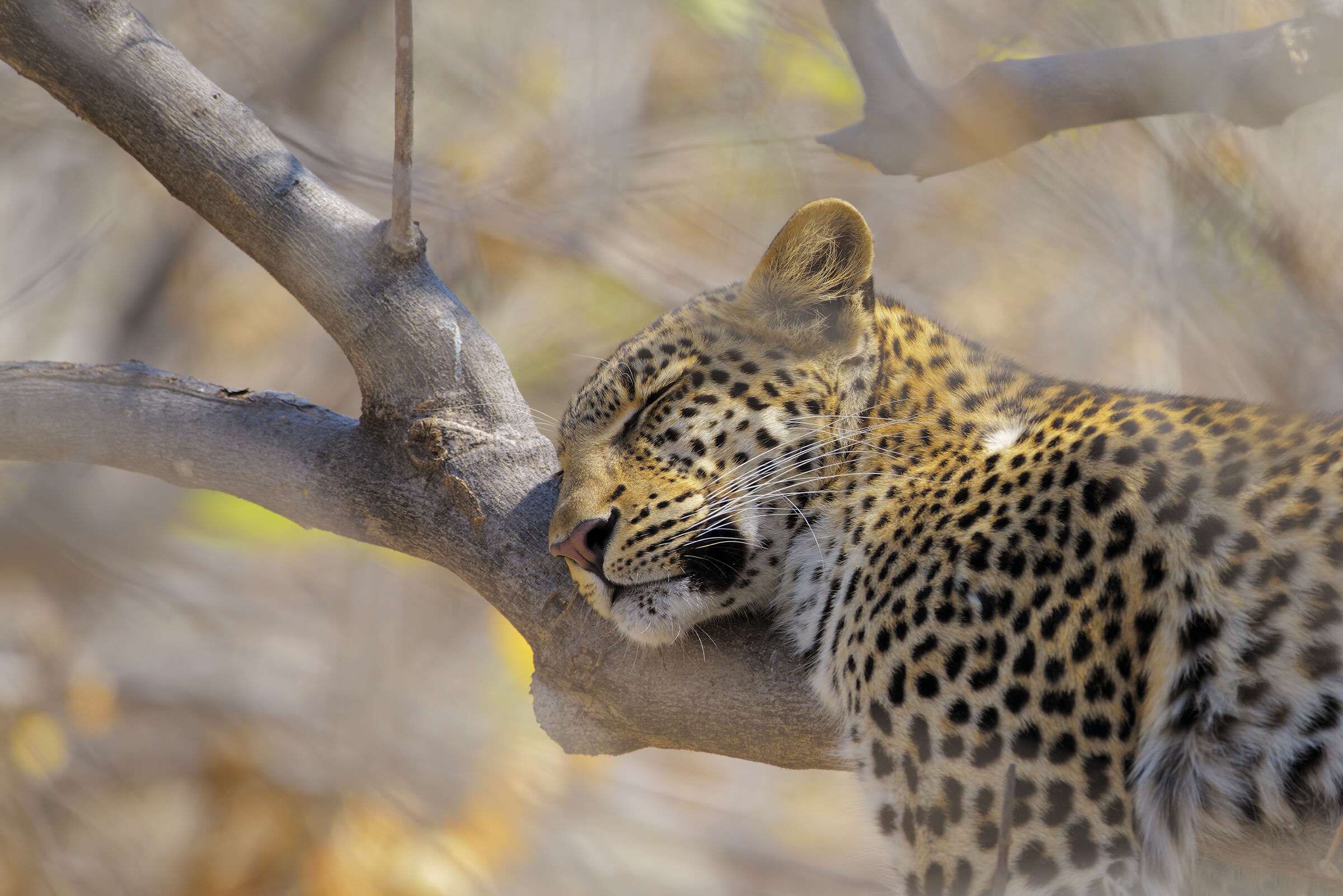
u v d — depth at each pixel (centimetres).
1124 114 829
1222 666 747
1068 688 757
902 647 790
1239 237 1033
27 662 1476
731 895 1653
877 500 851
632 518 852
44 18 843
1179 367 1080
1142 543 767
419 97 1766
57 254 1789
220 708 1510
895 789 780
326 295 855
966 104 838
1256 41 799
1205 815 750
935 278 1593
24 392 879
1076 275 1492
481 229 1596
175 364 1895
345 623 1600
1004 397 894
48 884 1374
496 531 830
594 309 1683
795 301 912
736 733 806
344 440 862
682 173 1652
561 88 1723
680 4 1377
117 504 1466
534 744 1627
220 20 1716
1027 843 746
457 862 1439
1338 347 1011
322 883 1400
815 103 1585
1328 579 736
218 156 854
